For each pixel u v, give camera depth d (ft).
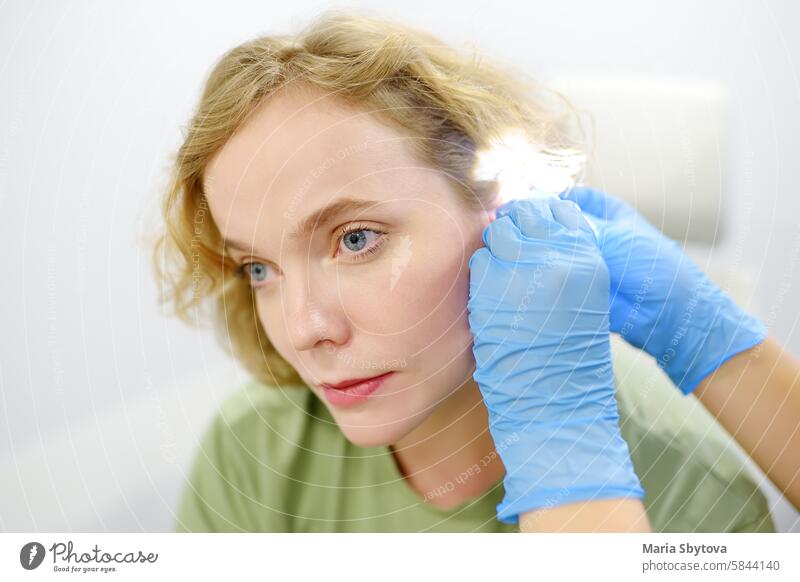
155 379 2.74
